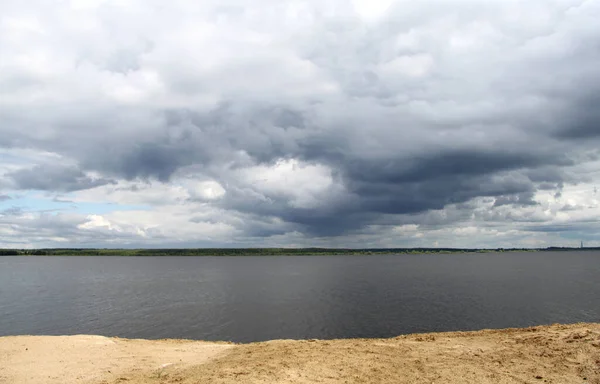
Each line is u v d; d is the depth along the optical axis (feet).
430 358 43.75
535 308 173.06
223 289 281.33
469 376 37.99
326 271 504.84
